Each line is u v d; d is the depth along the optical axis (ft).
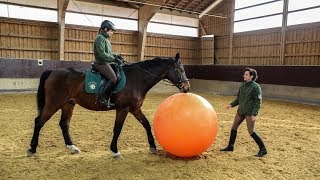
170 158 14.08
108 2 50.80
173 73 14.51
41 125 13.98
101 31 13.69
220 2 57.47
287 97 41.39
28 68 42.83
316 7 41.34
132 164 13.14
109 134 18.94
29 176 11.57
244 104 14.29
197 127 12.71
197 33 63.72
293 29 44.75
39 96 14.15
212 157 14.35
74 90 13.97
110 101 13.85
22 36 43.55
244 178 11.67
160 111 13.70
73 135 18.38
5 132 18.65
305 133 20.18
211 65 54.44
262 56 50.31
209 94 52.65
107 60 13.38
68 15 47.29
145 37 53.88
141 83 14.29
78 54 49.29
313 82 37.91
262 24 50.06
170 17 59.11
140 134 19.06
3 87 40.75
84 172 12.09
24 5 43.11
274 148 16.14
